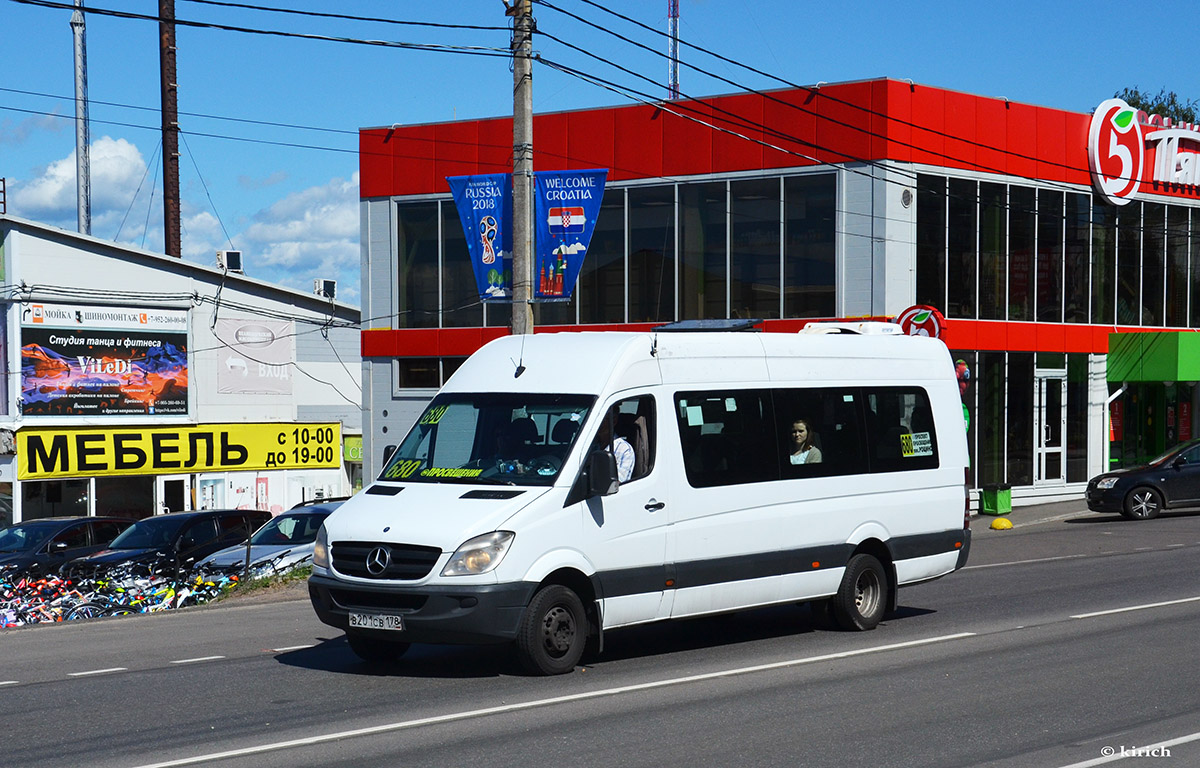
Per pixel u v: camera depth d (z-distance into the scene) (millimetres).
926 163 26312
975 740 7598
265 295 38500
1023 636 11656
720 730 7863
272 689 9422
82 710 8711
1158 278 31516
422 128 30672
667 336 10820
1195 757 7168
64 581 16188
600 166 28656
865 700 8789
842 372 12219
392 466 10492
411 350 30891
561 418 10141
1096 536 22547
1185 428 33594
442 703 8781
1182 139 31578
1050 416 29500
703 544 10688
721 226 27453
